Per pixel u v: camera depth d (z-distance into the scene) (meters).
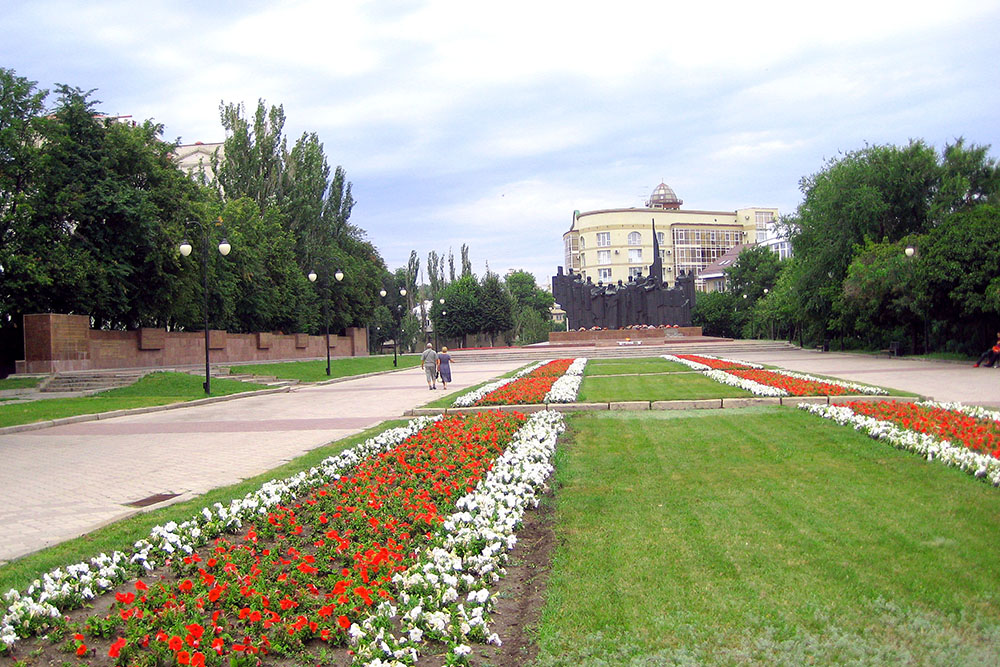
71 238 31.03
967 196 42.28
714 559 5.82
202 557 6.28
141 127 35.34
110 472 10.70
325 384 33.72
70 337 29.41
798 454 9.93
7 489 9.52
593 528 6.80
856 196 44.19
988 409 14.08
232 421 17.77
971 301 31.23
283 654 4.39
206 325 26.11
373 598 4.98
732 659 4.21
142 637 4.45
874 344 50.03
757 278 79.38
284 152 54.16
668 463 9.65
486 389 20.45
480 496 7.61
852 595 5.05
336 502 7.76
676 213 118.25
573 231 128.88
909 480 8.26
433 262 94.38
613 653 4.34
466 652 4.25
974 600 4.92
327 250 57.38
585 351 49.06
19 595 5.23
